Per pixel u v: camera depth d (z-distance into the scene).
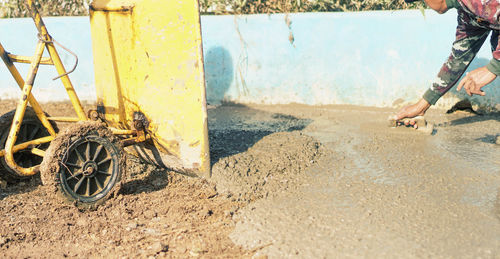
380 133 4.66
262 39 5.74
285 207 3.14
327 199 3.23
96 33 3.80
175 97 3.45
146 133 3.68
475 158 3.91
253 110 5.81
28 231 3.03
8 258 2.73
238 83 5.95
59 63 3.23
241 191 3.37
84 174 3.15
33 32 6.18
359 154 4.10
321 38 5.58
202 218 3.09
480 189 3.31
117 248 2.79
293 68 5.75
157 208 3.28
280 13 5.64
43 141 3.56
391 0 5.68
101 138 3.21
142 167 3.98
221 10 5.97
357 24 5.44
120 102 3.80
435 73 5.36
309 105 5.84
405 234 2.74
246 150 3.98
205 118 3.41
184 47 3.32
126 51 3.57
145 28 3.41
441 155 4.00
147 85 3.53
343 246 2.66
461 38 3.67
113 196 3.34
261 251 2.68
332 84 5.70
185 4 3.25
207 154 3.50
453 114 5.36
